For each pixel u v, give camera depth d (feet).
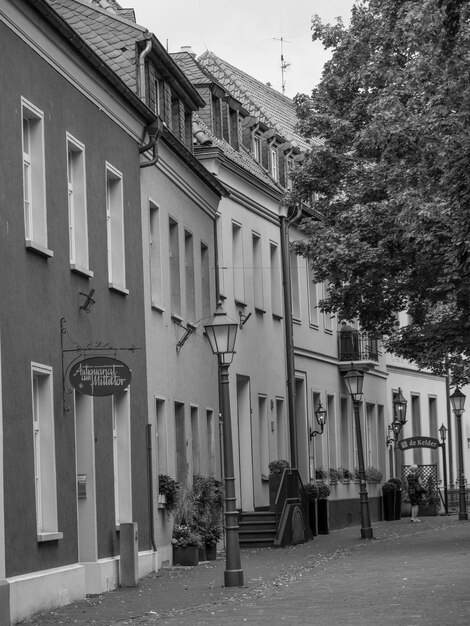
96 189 78.89
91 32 99.60
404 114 103.50
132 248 87.66
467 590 65.98
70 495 69.87
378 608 58.95
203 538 100.68
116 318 82.33
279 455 141.18
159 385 95.25
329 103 120.16
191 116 116.26
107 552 77.25
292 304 150.71
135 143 89.56
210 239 117.39
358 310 118.83
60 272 70.18
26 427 63.00
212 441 114.01
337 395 165.48
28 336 64.08
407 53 114.01
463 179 63.57
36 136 68.03
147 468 89.61
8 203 62.03
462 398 167.22
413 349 112.78
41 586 63.26
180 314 103.65
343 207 118.62
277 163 152.05
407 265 112.47
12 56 63.57
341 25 118.42
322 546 116.57
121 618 60.13
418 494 168.86
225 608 62.90
